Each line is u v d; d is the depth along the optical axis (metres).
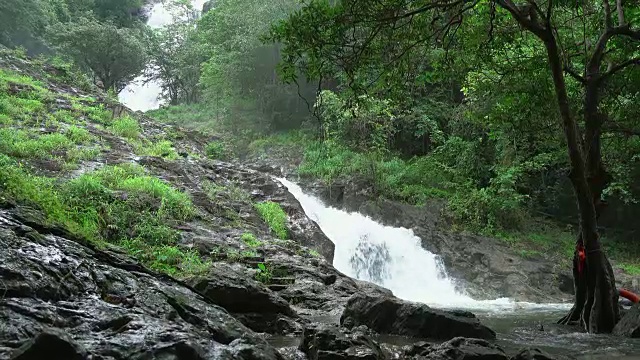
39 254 6.44
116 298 6.38
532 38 13.65
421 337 8.16
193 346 4.90
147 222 13.66
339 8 7.83
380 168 25.44
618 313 9.88
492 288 19.36
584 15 12.13
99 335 5.10
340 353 5.92
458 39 11.58
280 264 13.66
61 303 5.68
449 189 25.44
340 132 27.02
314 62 8.34
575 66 15.19
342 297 12.67
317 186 25.16
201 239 13.75
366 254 19.94
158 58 47.09
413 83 10.47
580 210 9.83
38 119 18.34
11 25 32.09
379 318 8.66
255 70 33.38
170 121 38.16
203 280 8.91
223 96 35.56
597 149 10.41
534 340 8.31
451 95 28.73
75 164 15.48
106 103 23.53
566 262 20.81
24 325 4.86
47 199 10.81
